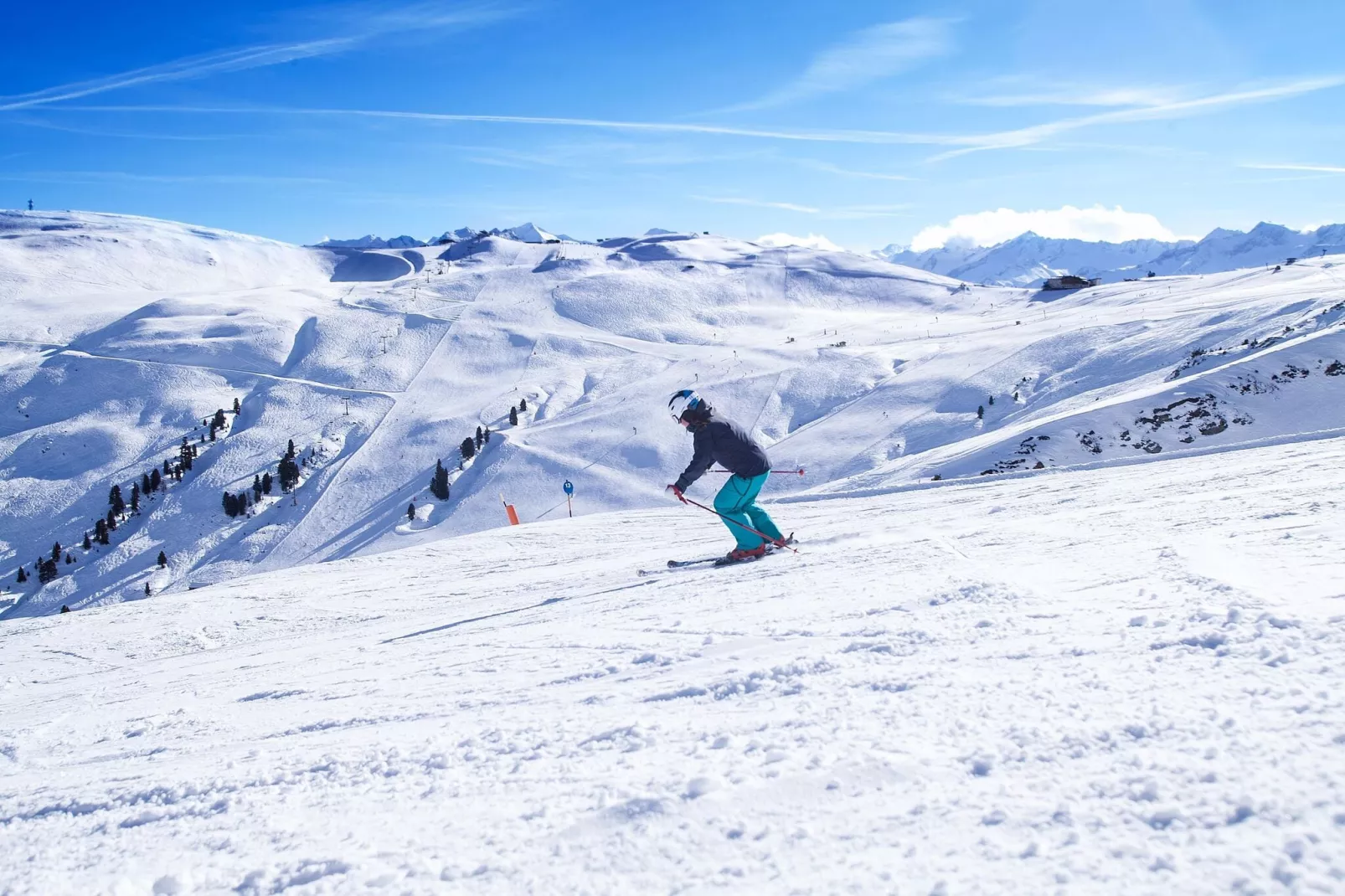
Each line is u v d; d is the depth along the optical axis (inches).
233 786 105.0
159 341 6254.9
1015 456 1530.5
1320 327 2066.9
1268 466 378.6
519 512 3501.5
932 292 7834.6
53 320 7199.8
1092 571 160.7
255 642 330.3
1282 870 48.6
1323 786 57.2
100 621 425.7
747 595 209.9
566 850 68.1
